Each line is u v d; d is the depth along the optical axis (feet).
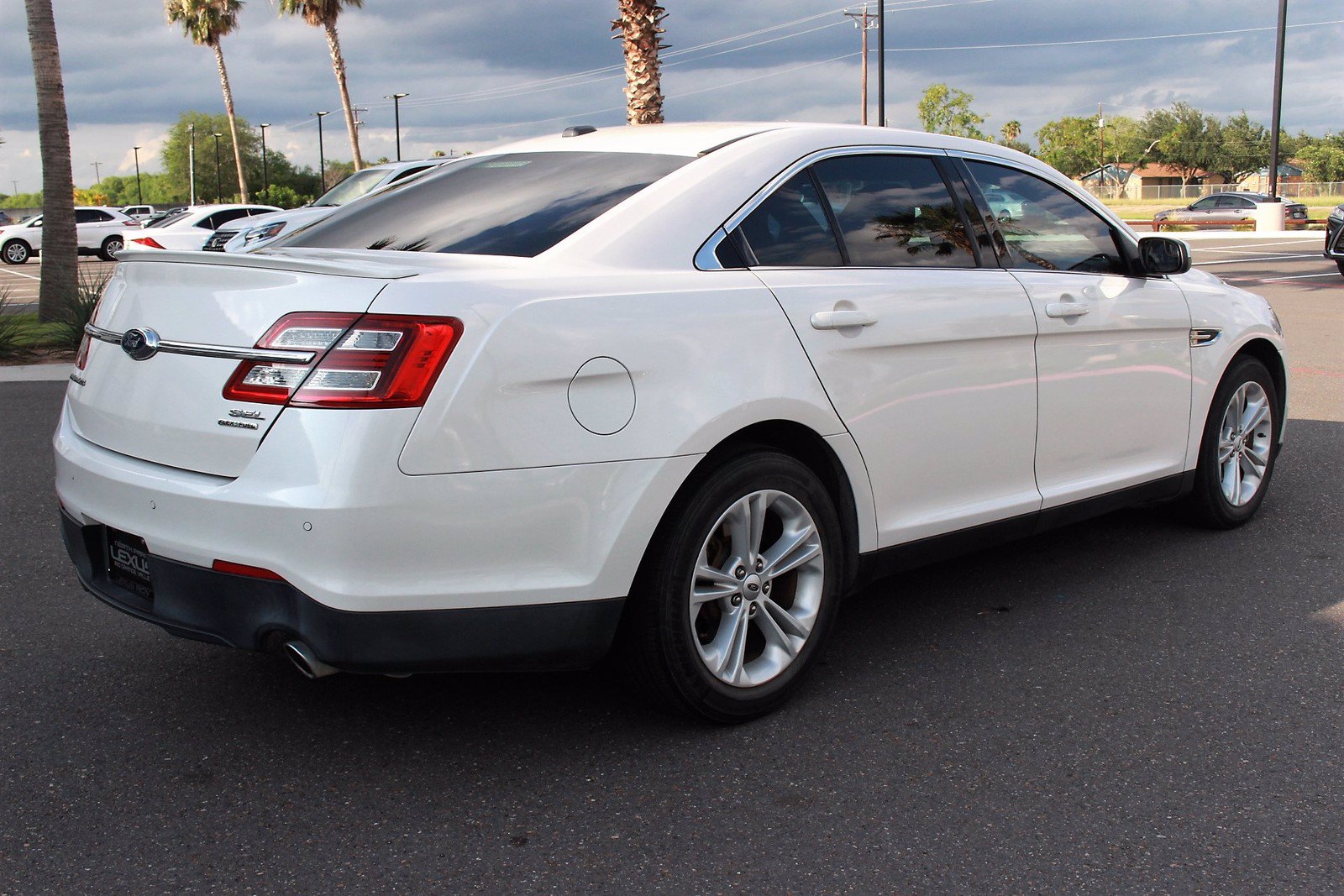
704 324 9.46
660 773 9.25
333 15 121.60
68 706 10.52
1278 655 11.71
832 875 7.81
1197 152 317.63
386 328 8.04
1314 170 306.76
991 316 11.68
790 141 11.06
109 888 7.64
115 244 102.63
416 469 8.05
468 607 8.41
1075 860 7.99
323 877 7.80
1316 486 18.74
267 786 9.06
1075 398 12.85
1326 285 57.98
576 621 8.85
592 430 8.73
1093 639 12.18
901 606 13.29
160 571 8.78
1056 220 13.39
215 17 154.30
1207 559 14.90
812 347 10.14
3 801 8.80
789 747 9.72
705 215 10.12
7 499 17.93
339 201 46.01
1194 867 7.90
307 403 8.04
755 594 10.08
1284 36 117.29
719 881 7.75
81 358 10.29
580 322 8.75
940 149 12.39
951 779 9.14
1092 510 13.53
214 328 8.59
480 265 9.21
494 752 9.64
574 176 10.78
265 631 8.30
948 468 11.55
